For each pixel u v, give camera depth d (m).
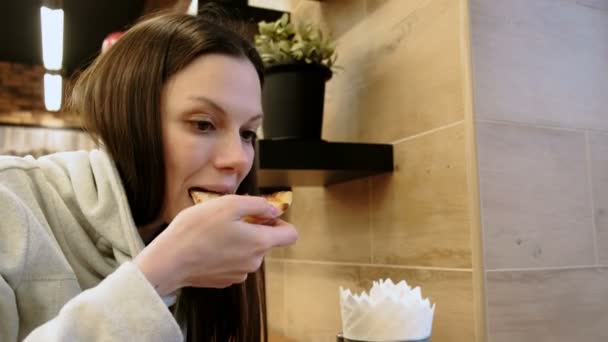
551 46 0.93
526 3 0.92
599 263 0.93
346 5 1.20
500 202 0.86
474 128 0.86
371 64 1.11
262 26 1.11
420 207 0.96
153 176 0.64
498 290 0.85
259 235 0.56
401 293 0.68
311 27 1.13
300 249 1.35
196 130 0.64
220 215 0.54
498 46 0.89
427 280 0.94
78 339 0.48
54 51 1.81
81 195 0.65
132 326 0.49
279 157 1.00
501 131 0.88
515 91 0.89
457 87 0.89
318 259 1.27
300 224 1.36
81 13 1.70
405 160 1.00
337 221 1.20
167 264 0.52
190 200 0.65
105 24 1.81
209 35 0.65
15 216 0.58
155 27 0.66
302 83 1.05
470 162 0.86
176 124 0.63
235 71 0.64
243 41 0.71
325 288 1.24
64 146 2.68
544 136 0.91
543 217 0.89
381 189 1.06
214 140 0.64
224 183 0.64
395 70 1.04
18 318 0.59
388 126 1.05
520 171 0.88
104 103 0.66
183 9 1.40
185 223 0.54
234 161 0.63
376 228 1.07
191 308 0.78
